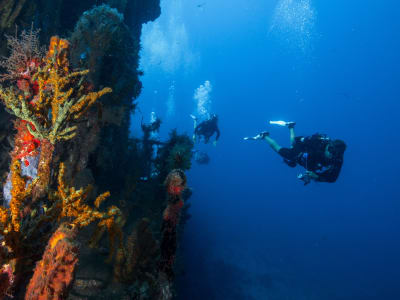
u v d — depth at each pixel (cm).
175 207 217
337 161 642
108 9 527
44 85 253
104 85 530
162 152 745
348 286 2119
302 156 728
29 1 563
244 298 1402
